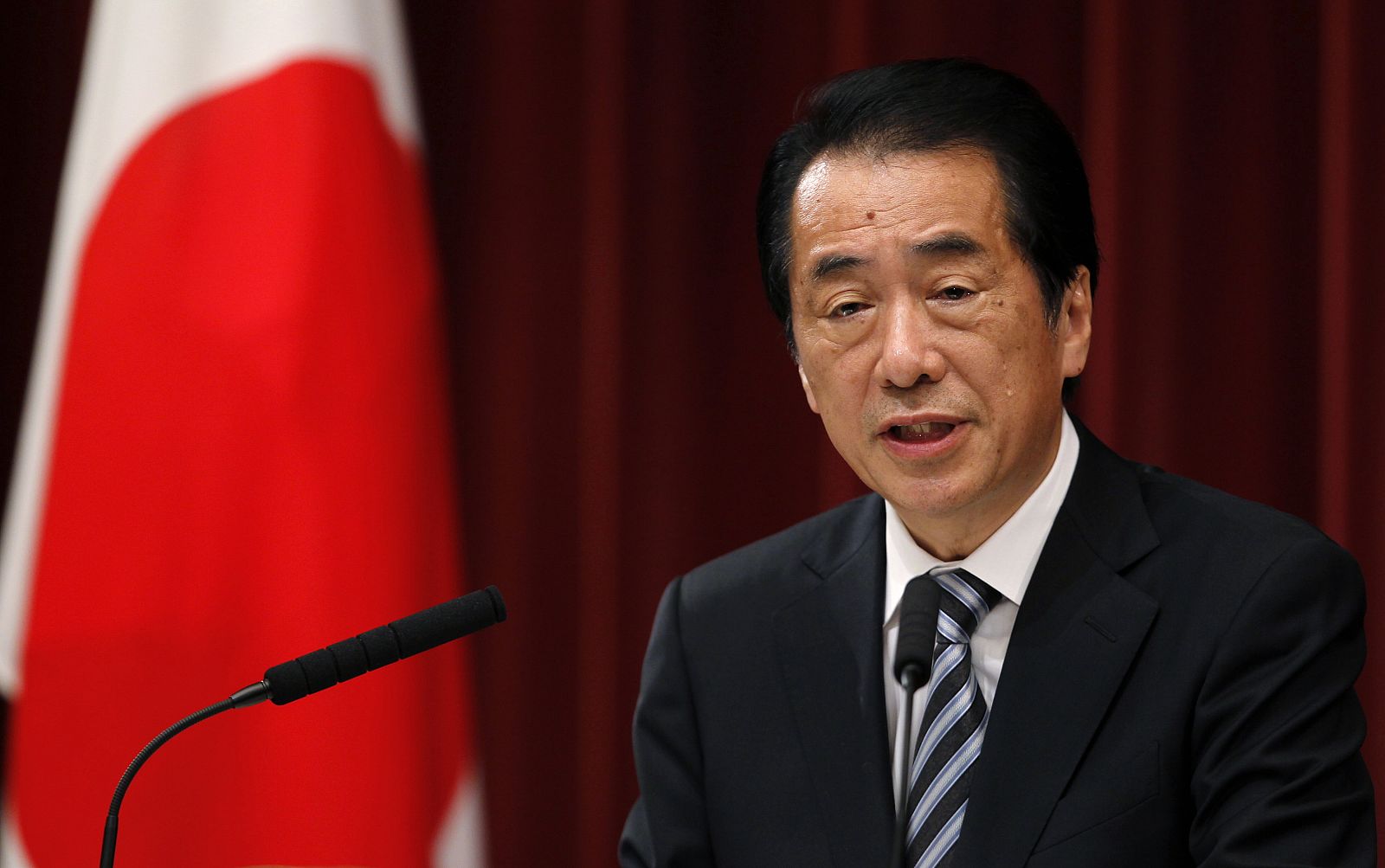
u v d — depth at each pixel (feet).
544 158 34.30
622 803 33.17
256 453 28.35
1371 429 29.27
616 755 33.12
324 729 28.48
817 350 16.33
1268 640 15.55
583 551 33.45
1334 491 29.53
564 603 34.04
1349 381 29.40
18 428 34.68
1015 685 16.30
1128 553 16.78
